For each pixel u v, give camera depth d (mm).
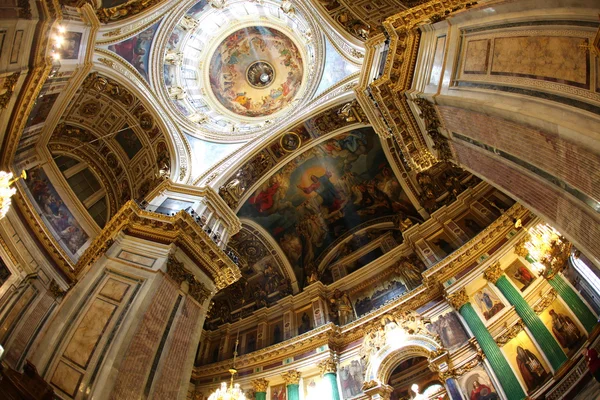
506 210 14359
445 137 9273
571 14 5309
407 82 9883
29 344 10172
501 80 6625
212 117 20594
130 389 7922
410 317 14344
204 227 13391
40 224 12672
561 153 5727
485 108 6797
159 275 10398
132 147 17969
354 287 18203
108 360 8055
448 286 13812
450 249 15516
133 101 16844
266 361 16625
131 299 9633
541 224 12039
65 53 11414
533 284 11852
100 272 10258
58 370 7906
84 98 15883
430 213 17641
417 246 16516
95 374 7812
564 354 9875
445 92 8148
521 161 6957
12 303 10508
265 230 19891
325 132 17734
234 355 17953
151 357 8797
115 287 9945
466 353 12141
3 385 6559
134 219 11898
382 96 10383
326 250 20672
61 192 15250
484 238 13898
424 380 16125
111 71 15562
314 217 20297
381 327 14875
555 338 10352
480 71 7281
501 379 10680
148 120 17422
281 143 17906
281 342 16641
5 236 11195
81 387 7539
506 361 10953
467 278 13469
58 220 14492
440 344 12867
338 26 14383
